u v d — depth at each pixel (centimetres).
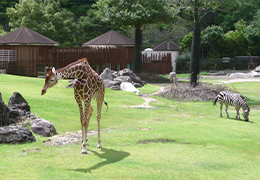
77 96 953
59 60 3950
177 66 5941
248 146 1148
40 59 3862
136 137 1202
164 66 5356
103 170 805
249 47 6347
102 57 4281
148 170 818
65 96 2094
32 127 1205
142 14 4206
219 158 977
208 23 7875
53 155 926
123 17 4344
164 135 1248
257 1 7500
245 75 4781
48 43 3969
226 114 1950
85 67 952
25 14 5622
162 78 4266
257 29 5991
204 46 6347
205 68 6081
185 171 828
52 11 5900
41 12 5591
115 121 1549
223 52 6475
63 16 6200
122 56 4547
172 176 784
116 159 905
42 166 818
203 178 785
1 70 3506
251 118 1827
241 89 3331
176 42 7050
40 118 1395
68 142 1112
